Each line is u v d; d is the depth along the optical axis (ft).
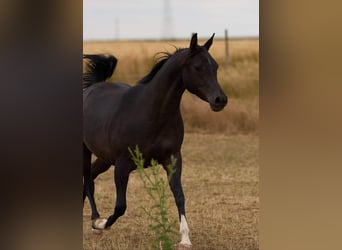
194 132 88.99
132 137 36.22
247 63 131.34
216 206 46.32
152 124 35.60
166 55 37.91
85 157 42.06
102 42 166.09
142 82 37.81
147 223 40.98
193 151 74.13
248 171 61.67
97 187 54.75
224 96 34.68
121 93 39.17
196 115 90.22
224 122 89.76
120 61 135.85
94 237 37.76
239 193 51.26
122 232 38.86
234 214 43.55
